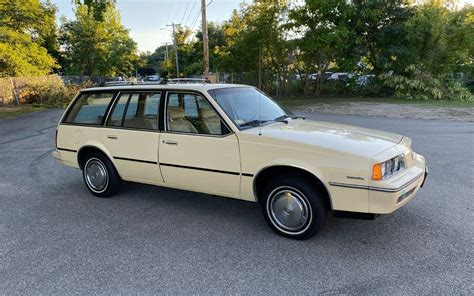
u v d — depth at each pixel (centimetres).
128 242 389
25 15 2605
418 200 487
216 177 416
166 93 452
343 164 343
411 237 383
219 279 314
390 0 2100
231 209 479
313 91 2644
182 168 439
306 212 372
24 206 506
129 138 481
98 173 531
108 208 492
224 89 452
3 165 753
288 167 371
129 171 495
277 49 2500
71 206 503
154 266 338
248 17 2564
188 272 326
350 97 2353
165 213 470
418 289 292
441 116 1361
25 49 2562
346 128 430
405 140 412
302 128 417
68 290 303
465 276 308
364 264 332
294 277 314
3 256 364
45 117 1661
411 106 1727
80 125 536
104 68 4534
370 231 400
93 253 366
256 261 342
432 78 2112
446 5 2220
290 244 375
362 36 2217
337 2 2134
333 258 344
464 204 470
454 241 372
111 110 504
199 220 444
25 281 318
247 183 396
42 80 2433
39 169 713
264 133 388
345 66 2272
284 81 2694
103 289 303
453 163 673
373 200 336
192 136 425
